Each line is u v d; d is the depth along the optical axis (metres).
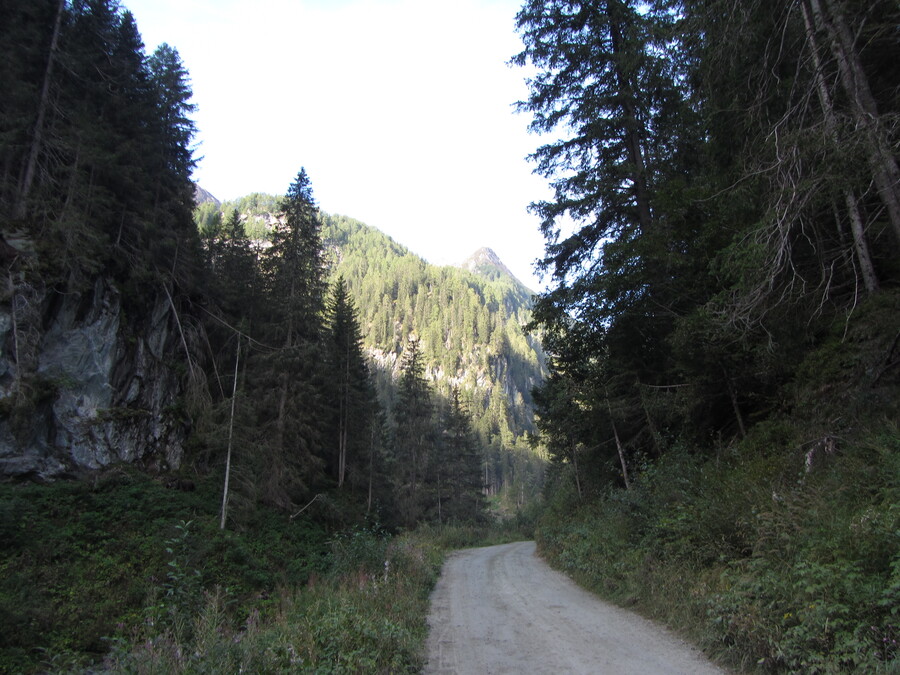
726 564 8.00
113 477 19.33
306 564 20.17
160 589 13.54
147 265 23.28
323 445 34.78
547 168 18.59
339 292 42.44
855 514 6.01
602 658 6.30
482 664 6.62
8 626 10.86
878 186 7.72
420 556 18.34
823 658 4.61
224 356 29.45
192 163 29.20
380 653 6.53
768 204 8.37
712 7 9.44
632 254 14.78
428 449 52.44
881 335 8.23
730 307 9.13
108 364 20.66
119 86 24.16
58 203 19.88
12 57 18.98
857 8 7.76
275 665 5.67
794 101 9.33
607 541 13.07
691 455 13.88
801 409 9.76
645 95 16.75
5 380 17.34
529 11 17.80
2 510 14.59
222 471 22.81
